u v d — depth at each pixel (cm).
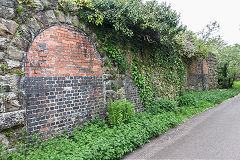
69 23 435
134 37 659
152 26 593
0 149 289
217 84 1802
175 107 711
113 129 424
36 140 345
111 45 546
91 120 459
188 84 1164
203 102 950
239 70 1944
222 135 459
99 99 489
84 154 301
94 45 495
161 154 362
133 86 633
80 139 371
